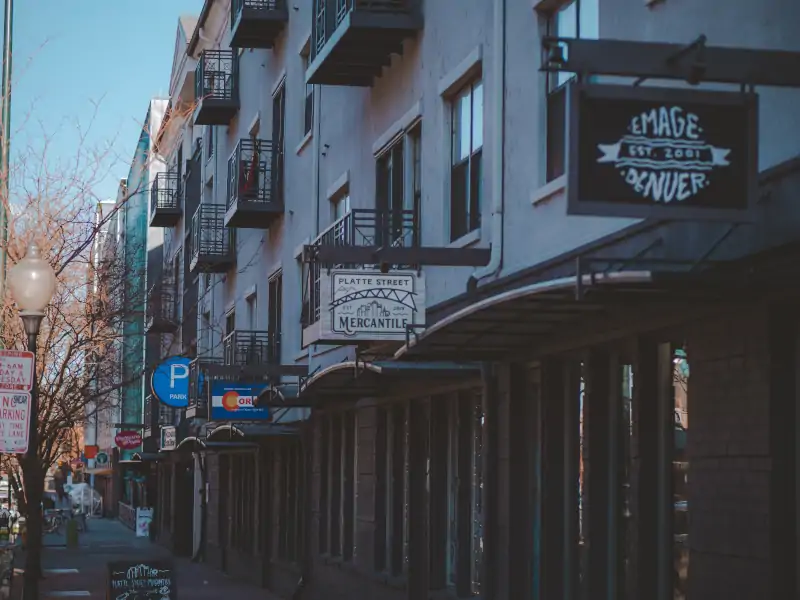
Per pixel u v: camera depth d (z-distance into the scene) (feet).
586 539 37.52
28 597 52.80
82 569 105.29
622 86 22.72
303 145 78.13
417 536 54.49
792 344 27.63
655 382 33.86
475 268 46.14
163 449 134.31
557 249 38.93
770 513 27.20
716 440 29.50
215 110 103.91
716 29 29.40
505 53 43.83
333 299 42.16
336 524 70.90
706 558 29.68
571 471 39.78
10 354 39.19
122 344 103.76
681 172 22.77
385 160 60.13
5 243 47.42
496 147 43.78
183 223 130.31
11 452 38.99
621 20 34.65
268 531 90.33
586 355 37.86
